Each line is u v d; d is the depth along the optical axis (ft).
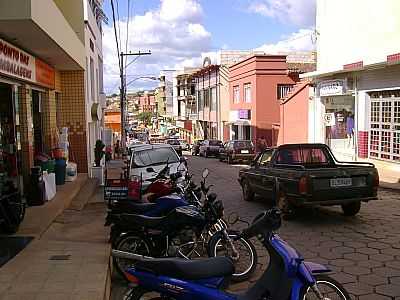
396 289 18.80
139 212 22.22
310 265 14.66
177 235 21.03
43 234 26.03
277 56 116.26
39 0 26.25
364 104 65.16
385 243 25.77
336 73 70.44
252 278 20.89
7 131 33.96
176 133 236.02
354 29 67.36
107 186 32.01
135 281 13.48
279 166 34.68
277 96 117.19
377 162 62.59
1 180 26.21
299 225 30.89
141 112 441.27
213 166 87.45
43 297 15.52
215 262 13.69
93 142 71.51
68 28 38.52
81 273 18.15
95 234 26.30
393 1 58.39
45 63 43.24
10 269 18.76
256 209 37.63
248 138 126.11
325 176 30.66
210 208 21.36
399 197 42.04
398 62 54.19
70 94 55.11
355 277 20.31
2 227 25.04
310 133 83.61
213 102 163.02
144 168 42.86
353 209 33.14
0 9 24.26
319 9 77.51
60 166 44.37
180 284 13.06
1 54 28.76
